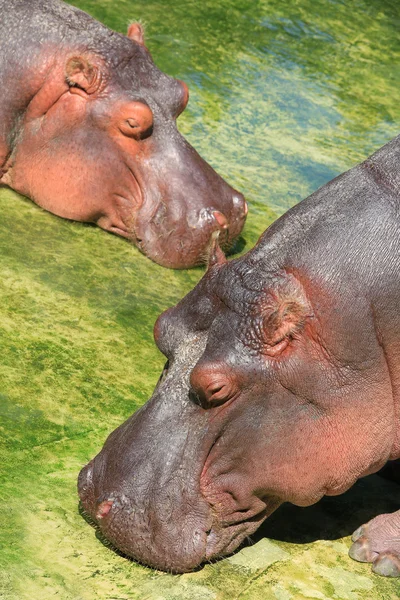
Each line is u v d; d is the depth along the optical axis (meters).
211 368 8.53
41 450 10.17
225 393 8.57
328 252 8.87
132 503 8.62
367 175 9.39
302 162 17.36
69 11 14.55
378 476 10.75
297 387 8.68
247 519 9.06
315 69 20.78
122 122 13.70
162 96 14.15
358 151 18.05
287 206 16.03
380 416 9.01
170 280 13.79
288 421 8.74
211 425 8.68
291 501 9.12
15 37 14.15
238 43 21.06
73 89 13.95
